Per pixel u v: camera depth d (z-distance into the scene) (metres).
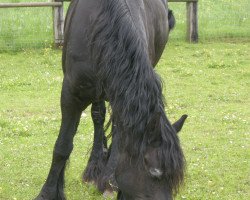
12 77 11.55
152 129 3.89
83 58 5.07
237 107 9.84
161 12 6.37
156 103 4.04
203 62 13.09
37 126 8.60
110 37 4.52
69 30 5.29
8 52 13.67
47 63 12.79
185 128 8.59
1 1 17.28
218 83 11.40
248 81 11.62
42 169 6.87
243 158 7.36
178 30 15.79
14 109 9.54
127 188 3.87
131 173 3.88
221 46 14.76
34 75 11.74
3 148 7.61
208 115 9.29
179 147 3.88
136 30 4.46
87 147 7.71
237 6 17.78
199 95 10.50
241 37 15.73
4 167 6.92
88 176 6.35
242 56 13.77
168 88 10.91
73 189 6.24
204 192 6.20
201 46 14.70
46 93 10.52
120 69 4.29
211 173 6.75
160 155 3.82
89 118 9.15
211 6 17.67
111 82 4.36
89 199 5.93
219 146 7.81
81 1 5.23
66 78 5.32
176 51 14.12
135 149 3.91
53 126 8.60
